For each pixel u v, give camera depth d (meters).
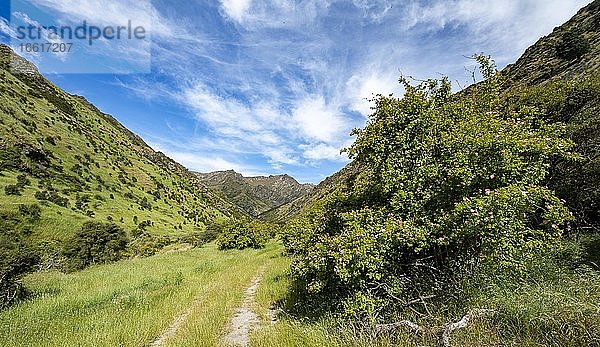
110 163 110.69
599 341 3.74
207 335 7.16
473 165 6.13
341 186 9.02
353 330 5.51
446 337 4.40
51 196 64.44
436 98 8.40
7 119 84.62
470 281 6.03
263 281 13.38
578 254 6.98
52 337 7.53
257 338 6.58
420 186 6.42
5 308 10.84
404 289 6.36
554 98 11.84
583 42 38.81
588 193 9.30
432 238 5.98
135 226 74.50
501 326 4.63
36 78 145.62
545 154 6.50
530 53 60.16
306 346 5.56
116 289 12.95
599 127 9.64
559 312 4.35
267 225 49.00
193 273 17.33
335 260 5.79
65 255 30.66
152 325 8.20
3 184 60.59
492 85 8.44
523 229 5.91
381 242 5.74
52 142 92.94
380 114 7.68
